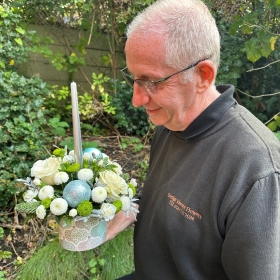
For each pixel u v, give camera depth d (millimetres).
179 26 690
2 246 1985
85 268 1646
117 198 804
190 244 795
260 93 3316
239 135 746
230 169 715
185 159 854
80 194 738
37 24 3449
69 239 843
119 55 3926
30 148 2299
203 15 720
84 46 3738
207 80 750
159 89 750
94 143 3061
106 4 3525
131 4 3297
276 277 659
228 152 737
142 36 713
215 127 797
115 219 995
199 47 708
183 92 754
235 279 726
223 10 2691
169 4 720
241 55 3109
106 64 3863
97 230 856
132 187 886
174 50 697
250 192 656
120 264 1648
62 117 3750
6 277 1762
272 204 642
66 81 3838
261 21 2645
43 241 1941
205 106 809
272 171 655
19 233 2084
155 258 936
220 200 720
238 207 670
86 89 3945
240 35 3139
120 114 3578
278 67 2883
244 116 795
